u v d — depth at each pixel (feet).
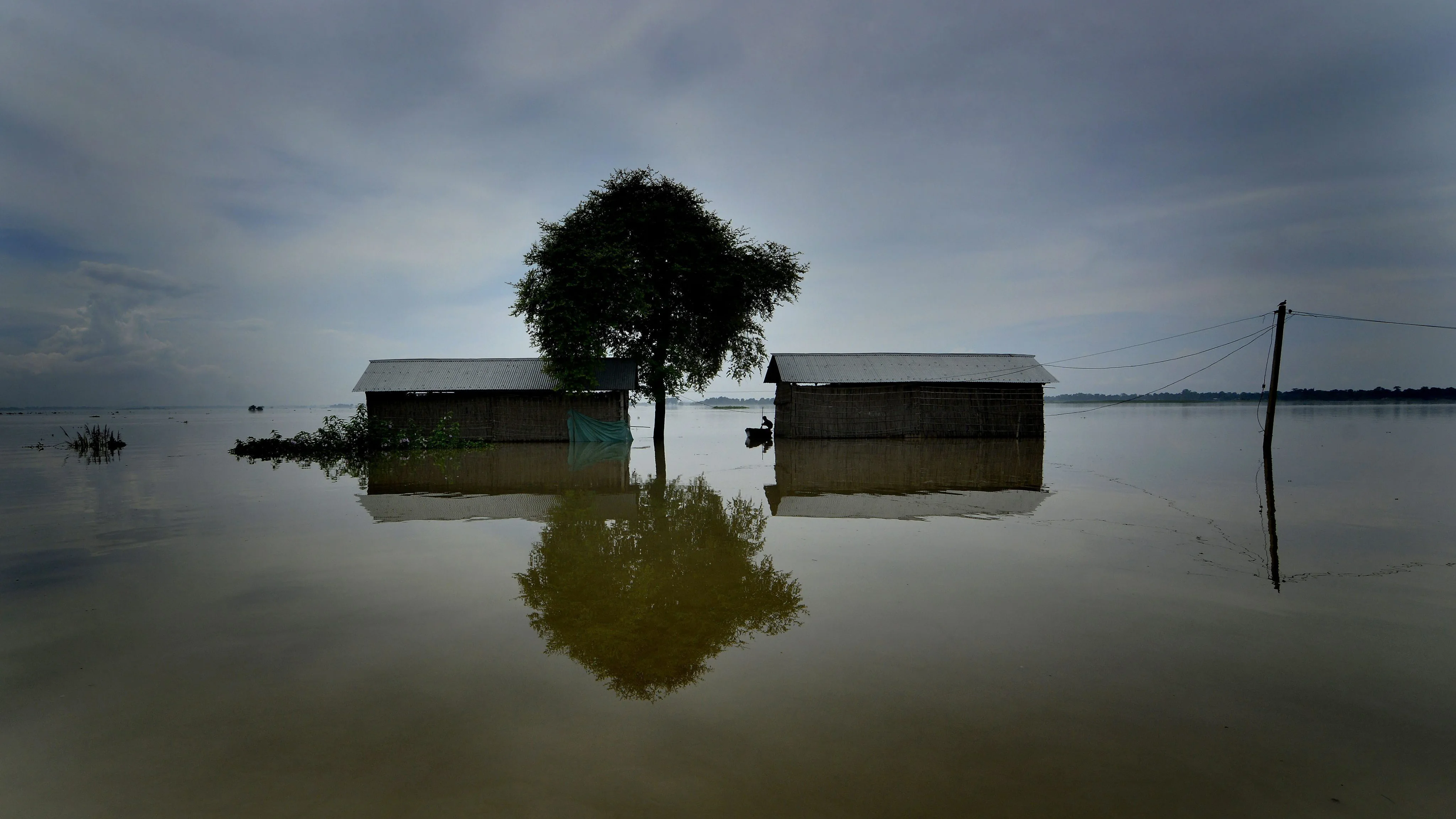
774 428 110.42
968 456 68.08
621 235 87.51
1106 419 153.28
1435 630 17.43
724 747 11.78
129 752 11.76
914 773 10.94
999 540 28.37
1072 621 18.21
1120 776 10.86
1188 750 11.66
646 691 14.06
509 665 15.43
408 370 94.38
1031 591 20.98
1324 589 21.03
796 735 12.17
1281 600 19.92
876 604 19.83
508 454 73.92
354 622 18.42
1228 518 32.65
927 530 30.68
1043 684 14.30
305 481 49.57
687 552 26.53
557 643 16.81
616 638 17.19
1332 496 39.01
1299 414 165.99
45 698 13.82
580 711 13.19
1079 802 10.17
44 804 10.30
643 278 84.07
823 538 28.99
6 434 115.34
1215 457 61.41
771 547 27.43
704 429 134.21
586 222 86.48
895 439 94.07
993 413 95.81
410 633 17.56
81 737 12.25
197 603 19.99
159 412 370.53
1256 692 13.91
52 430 126.72
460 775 10.95
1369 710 13.10
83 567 24.06
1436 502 36.70
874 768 11.09
